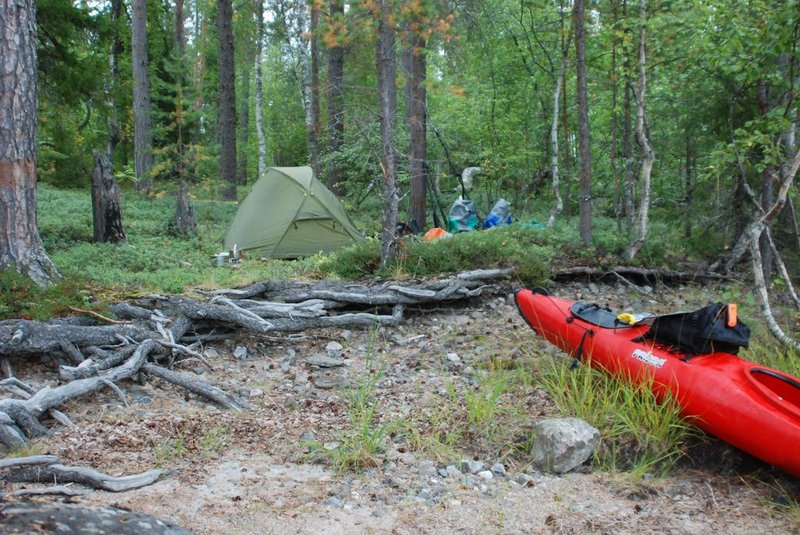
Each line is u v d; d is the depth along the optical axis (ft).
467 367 22.79
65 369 18.71
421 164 48.65
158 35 81.87
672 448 16.61
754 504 14.42
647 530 13.17
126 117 74.49
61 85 42.65
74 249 35.14
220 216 54.75
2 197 23.94
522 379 20.98
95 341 20.88
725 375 16.22
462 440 17.13
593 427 16.51
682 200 46.88
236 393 20.18
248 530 12.44
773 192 35.42
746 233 37.50
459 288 29.50
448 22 31.96
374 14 29.91
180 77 46.37
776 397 15.11
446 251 32.24
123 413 18.11
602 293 34.91
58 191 59.41
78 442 16.05
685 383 16.69
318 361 23.12
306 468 15.40
